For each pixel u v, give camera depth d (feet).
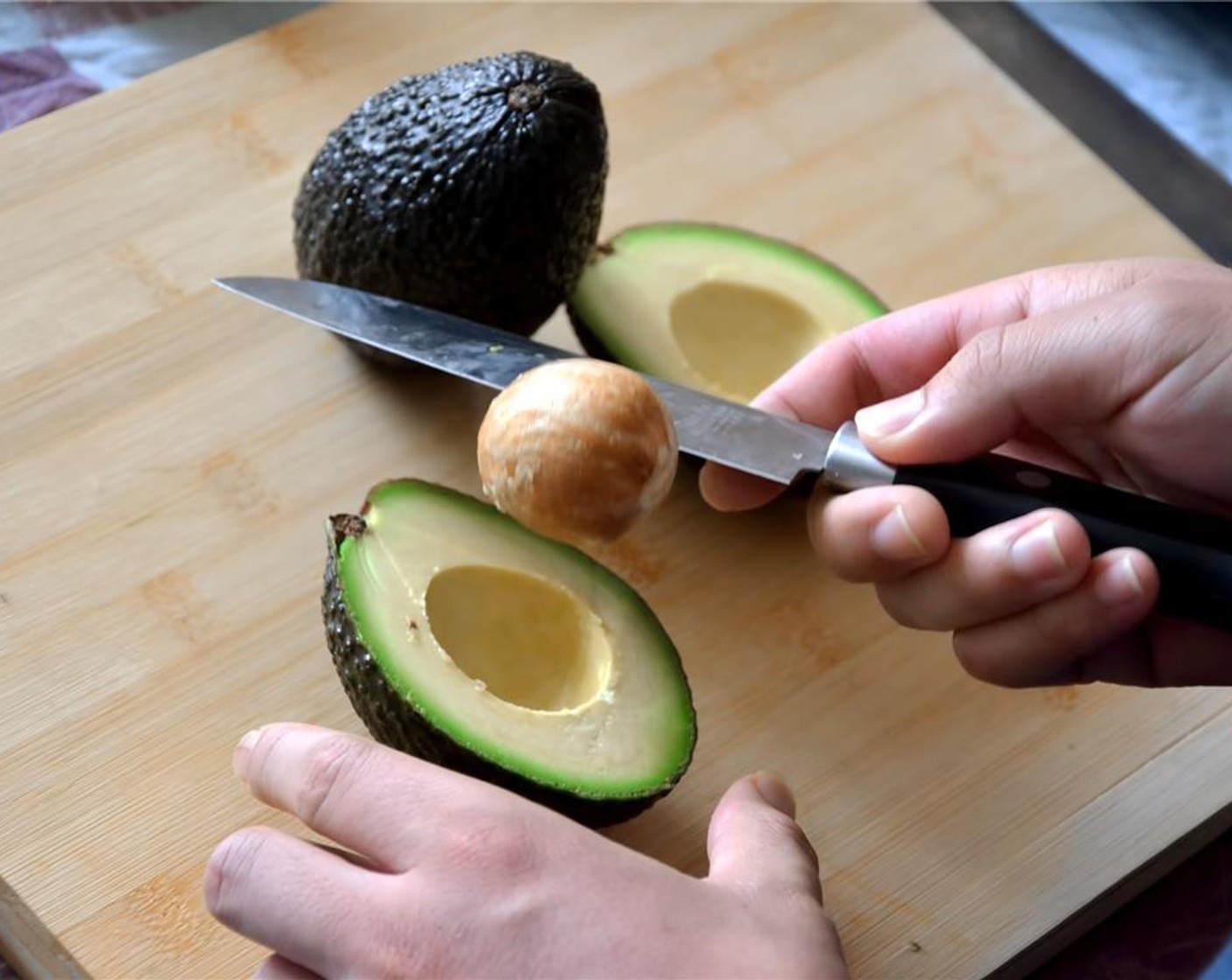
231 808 1.62
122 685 1.65
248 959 1.57
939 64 2.08
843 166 2.01
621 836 1.65
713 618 1.75
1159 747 1.72
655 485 1.52
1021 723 1.72
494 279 1.71
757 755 1.69
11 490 1.72
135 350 1.80
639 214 1.95
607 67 2.03
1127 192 2.02
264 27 2.06
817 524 1.60
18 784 1.61
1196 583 1.51
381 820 1.47
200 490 1.74
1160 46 2.20
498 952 1.43
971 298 1.73
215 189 1.89
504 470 1.53
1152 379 1.56
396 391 1.82
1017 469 1.56
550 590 1.63
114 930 1.57
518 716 1.56
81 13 2.02
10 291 1.80
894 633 1.76
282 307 1.71
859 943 1.62
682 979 1.43
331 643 1.59
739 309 1.84
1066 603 1.52
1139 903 1.70
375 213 1.69
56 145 1.88
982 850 1.66
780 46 2.07
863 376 1.75
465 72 1.71
